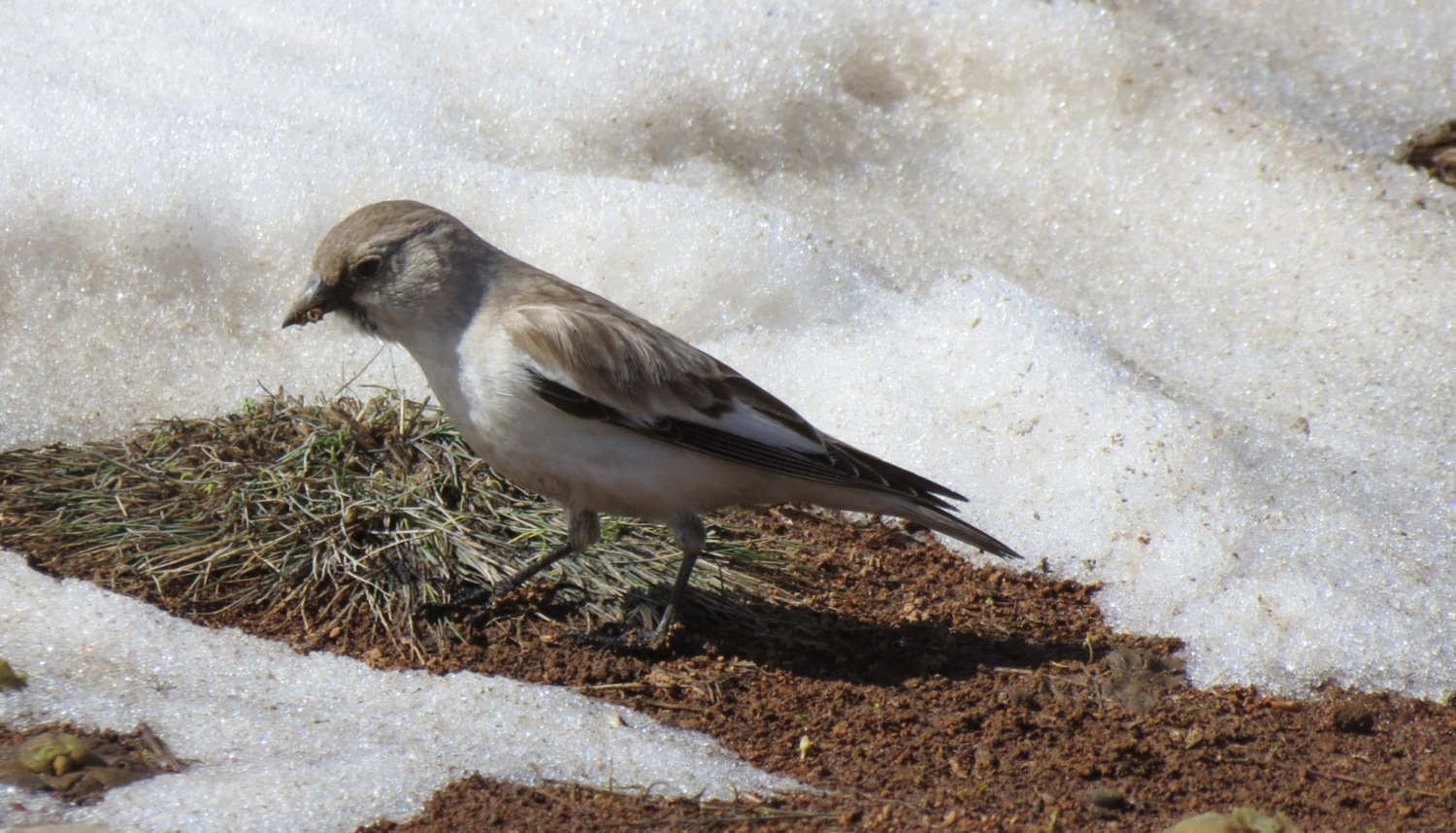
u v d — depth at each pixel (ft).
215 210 42.86
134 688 28.19
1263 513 35.42
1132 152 47.52
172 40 47.80
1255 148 47.26
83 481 35.68
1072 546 36.14
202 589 31.83
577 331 30.58
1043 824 25.40
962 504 37.47
